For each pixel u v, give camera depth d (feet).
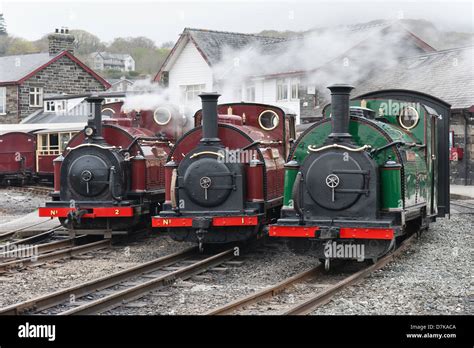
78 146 46.14
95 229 47.03
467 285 31.14
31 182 105.40
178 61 119.03
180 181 40.09
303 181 34.37
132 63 221.05
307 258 39.40
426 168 41.83
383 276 33.37
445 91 88.38
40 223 55.52
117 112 57.82
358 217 33.45
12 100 137.39
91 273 36.06
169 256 38.29
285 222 34.27
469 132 85.76
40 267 37.78
